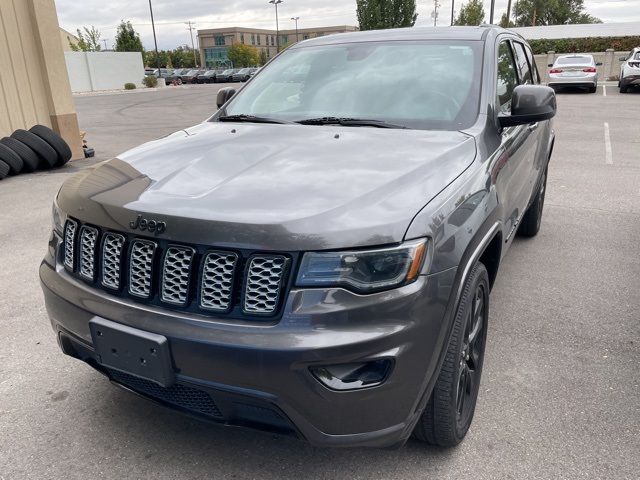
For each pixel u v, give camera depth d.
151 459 2.49
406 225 1.99
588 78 21.39
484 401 2.87
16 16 9.52
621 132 11.97
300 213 1.99
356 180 2.25
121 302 2.19
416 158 2.49
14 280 4.50
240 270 1.99
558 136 11.53
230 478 2.38
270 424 2.05
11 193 7.58
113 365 2.22
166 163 2.58
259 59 99.56
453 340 2.23
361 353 1.90
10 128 9.56
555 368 3.16
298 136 2.89
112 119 17.86
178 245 2.06
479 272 2.44
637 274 4.50
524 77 4.25
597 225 5.78
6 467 2.45
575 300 4.03
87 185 2.52
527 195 4.16
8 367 3.23
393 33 3.78
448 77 3.23
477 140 2.79
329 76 3.50
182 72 60.06
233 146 2.76
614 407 2.80
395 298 1.94
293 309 1.92
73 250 2.43
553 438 2.59
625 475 2.35
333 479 2.37
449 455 2.50
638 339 3.47
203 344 1.95
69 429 2.70
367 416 1.99
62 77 10.20
